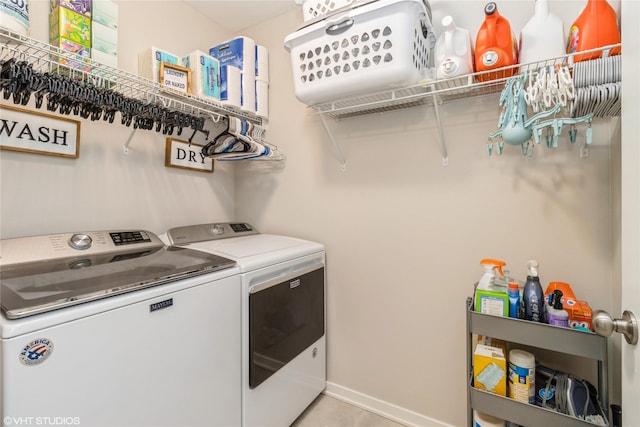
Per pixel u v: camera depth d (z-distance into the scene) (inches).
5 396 27.5
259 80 78.8
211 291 46.6
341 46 51.9
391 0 46.3
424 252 63.4
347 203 72.3
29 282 36.1
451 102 60.0
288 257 61.6
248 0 75.2
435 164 61.8
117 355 35.4
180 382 42.4
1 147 47.9
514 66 44.6
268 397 57.3
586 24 42.5
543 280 52.7
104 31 54.1
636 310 24.3
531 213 53.5
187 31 76.4
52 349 30.2
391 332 67.7
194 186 79.3
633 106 24.9
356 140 70.9
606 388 40.8
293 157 80.1
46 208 53.3
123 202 64.2
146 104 53.4
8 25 40.2
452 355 61.2
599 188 48.5
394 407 67.8
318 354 71.7
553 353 51.3
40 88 41.1
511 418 44.3
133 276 40.6
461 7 58.2
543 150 52.3
